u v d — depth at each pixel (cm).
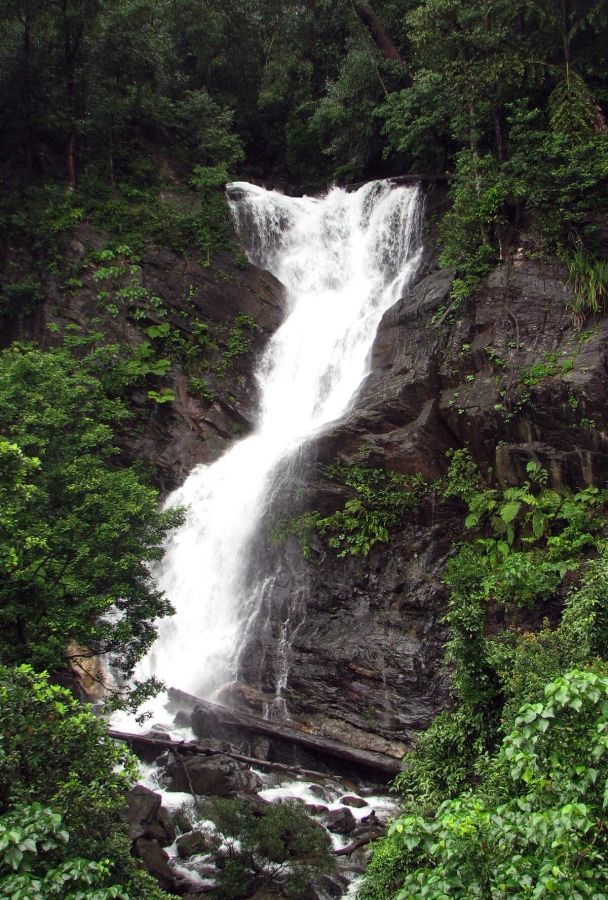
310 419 2389
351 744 1549
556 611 1501
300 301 2758
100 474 1402
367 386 2142
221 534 2042
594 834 668
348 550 1825
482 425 1805
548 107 2131
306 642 1736
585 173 1917
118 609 1357
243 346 2556
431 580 1705
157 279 2553
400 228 2656
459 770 1151
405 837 680
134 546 1330
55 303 2456
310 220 2930
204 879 1088
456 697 1516
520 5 2172
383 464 1892
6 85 2722
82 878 677
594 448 1681
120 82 2917
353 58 2964
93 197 2684
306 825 1127
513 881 627
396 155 3080
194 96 3147
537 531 1627
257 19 3578
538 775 715
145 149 2931
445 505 1806
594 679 664
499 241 2056
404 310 2181
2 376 1501
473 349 1916
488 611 1529
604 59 2208
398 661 1608
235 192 2923
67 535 1264
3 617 1154
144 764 1401
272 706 1678
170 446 2317
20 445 1343
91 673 1681
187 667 1892
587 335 1814
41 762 795
